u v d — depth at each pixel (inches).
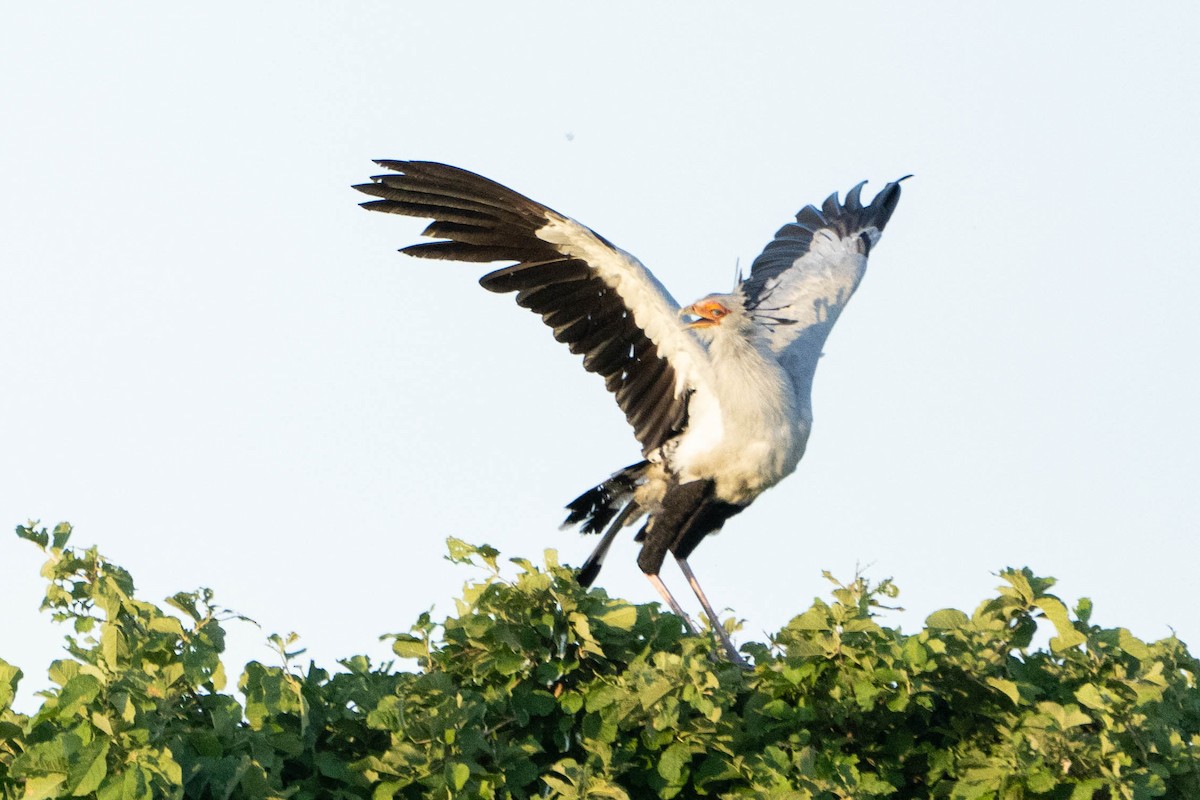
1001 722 408.2
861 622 403.9
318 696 399.5
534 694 406.3
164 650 378.0
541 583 409.4
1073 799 385.4
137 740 339.6
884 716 409.4
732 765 393.4
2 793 361.7
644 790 410.3
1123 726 398.9
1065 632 422.9
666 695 387.9
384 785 370.3
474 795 373.7
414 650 422.9
